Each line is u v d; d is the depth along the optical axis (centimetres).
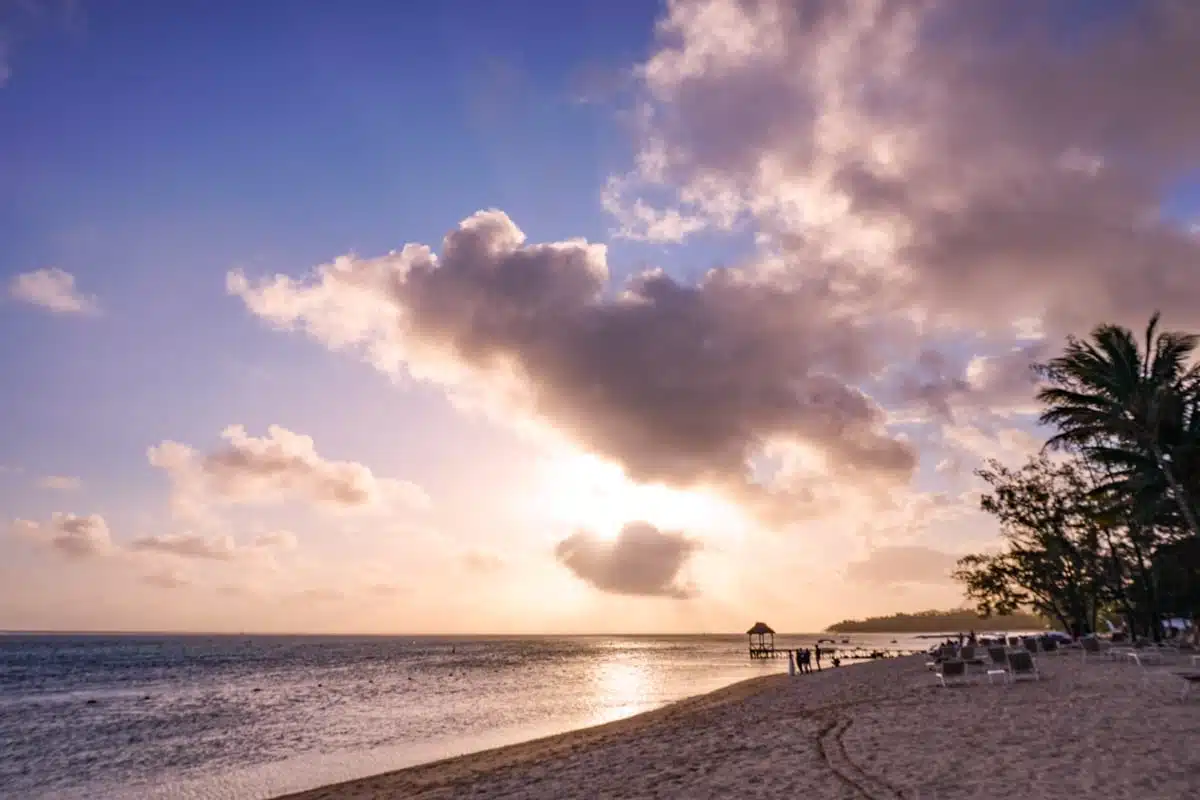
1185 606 4088
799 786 1010
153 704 4016
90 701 4209
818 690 2852
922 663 4000
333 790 1623
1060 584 4491
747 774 1128
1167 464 2645
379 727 2939
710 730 1778
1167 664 2434
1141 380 2703
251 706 3866
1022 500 4425
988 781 938
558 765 1505
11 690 5044
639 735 1991
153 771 2077
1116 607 4544
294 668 7888
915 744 1231
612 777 1258
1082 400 2822
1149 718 1301
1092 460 2905
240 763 2169
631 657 11612
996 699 1739
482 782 1423
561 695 4388
